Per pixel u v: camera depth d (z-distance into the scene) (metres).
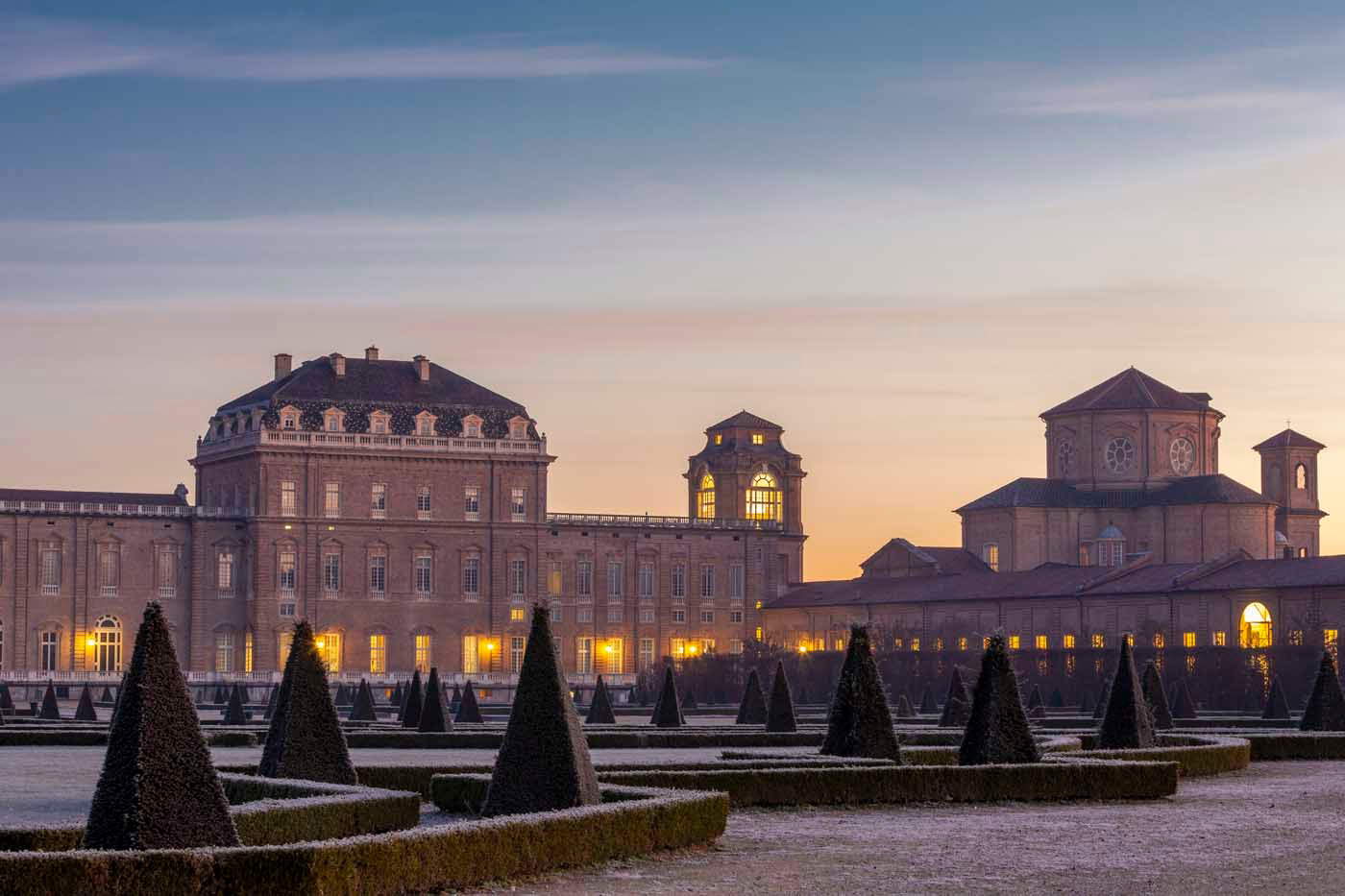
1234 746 93.06
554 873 52.78
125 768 47.75
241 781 66.62
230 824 48.56
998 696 79.38
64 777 89.81
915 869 54.22
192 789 48.09
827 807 72.44
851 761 78.38
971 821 67.44
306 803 57.38
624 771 71.94
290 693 71.62
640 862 55.28
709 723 168.25
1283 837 61.91
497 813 58.81
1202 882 51.72
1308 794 78.75
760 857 56.97
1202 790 80.94
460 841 49.78
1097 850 58.56
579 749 59.56
